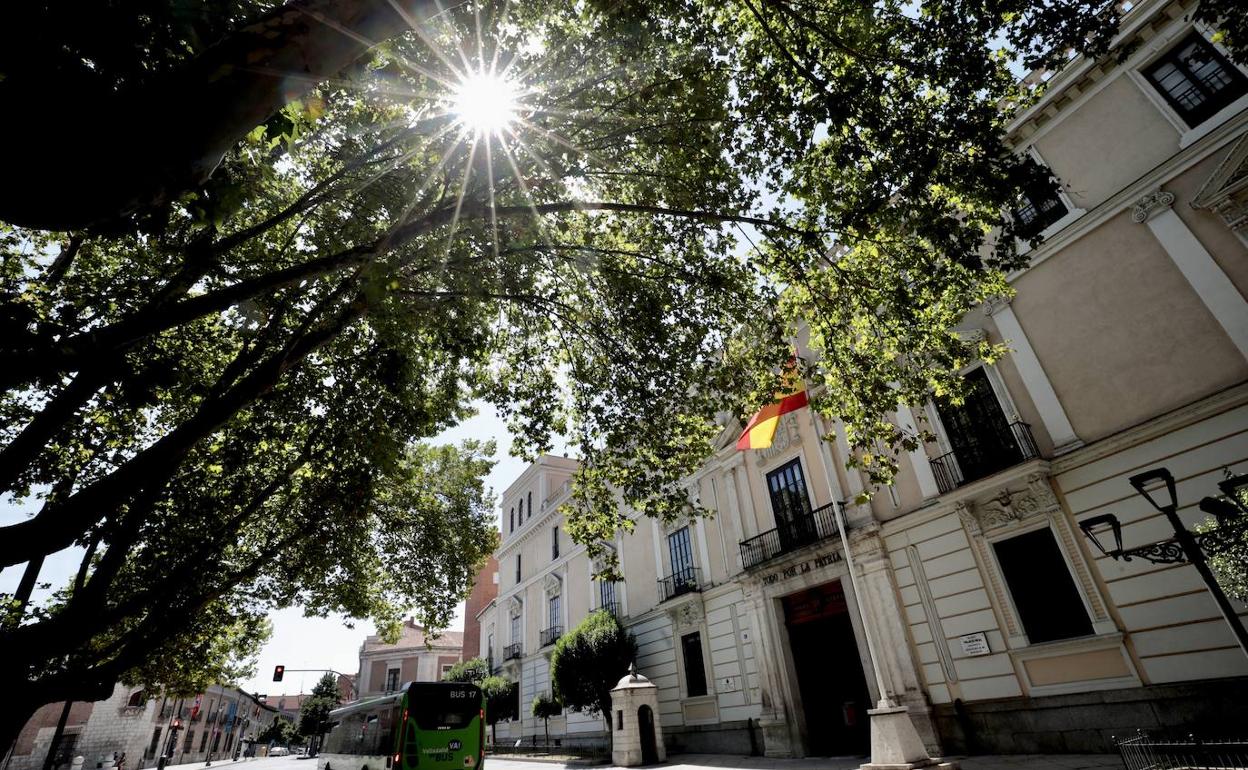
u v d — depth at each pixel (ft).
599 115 23.03
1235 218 29.14
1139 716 28.27
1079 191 35.12
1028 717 32.17
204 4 9.47
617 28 19.52
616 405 33.12
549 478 99.09
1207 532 19.42
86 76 8.30
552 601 88.17
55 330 12.11
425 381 33.32
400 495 45.55
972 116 19.63
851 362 29.50
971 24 18.85
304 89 9.50
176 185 8.82
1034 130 37.60
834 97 19.75
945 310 28.45
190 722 145.28
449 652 177.58
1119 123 34.09
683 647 59.41
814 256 27.14
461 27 20.38
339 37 9.27
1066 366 34.32
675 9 20.65
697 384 31.68
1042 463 33.19
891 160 20.71
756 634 50.57
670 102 22.25
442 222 20.02
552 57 22.24
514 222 24.98
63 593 29.35
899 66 20.30
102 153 7.80
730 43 22.90
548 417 33.81
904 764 24.91
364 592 43.52
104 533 24.75
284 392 29.91
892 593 39.99
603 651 61.05
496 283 26.81
